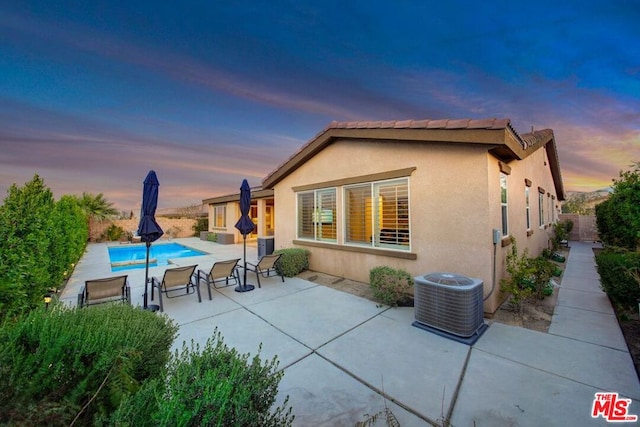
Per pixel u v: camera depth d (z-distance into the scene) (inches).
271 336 159.0
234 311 200.4
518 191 269.3
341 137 284.4
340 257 292.0
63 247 249.8
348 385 112.6
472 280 166.1
